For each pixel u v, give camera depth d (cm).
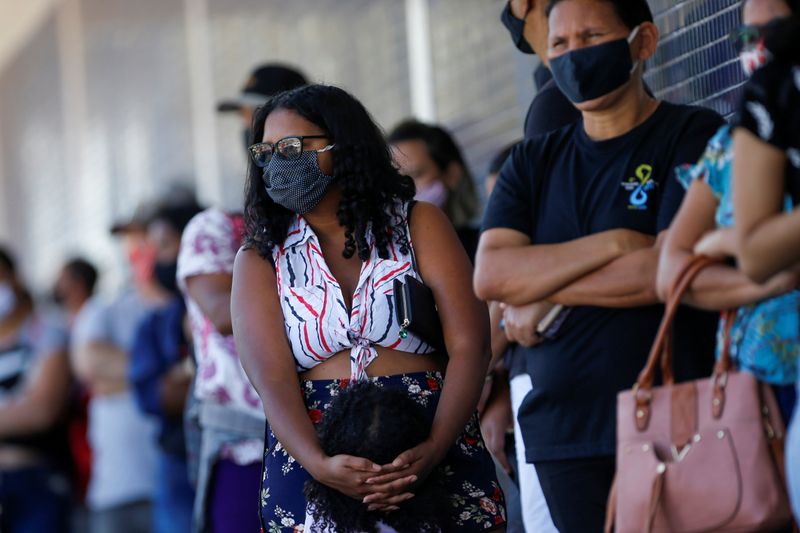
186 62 2414
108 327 1706
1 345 1847
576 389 767
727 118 1007
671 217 754
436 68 1645
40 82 3294
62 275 2038
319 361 798
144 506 1698
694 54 1054
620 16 779
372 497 743
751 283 648
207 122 2323
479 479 791
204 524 1068
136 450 1695
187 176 2427
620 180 778
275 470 796
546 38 958
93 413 1717
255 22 2158
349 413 748
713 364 746
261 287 816
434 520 757
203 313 1049
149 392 1372
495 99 1495
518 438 898
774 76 624
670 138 777
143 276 1684
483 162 1526
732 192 641
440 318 805
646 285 738
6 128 3644
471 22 1547
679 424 659
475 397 781
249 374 802
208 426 1058
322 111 809
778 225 612
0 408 1802
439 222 823
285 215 830
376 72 1812
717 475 642
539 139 823
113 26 2772
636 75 789
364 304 792
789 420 661
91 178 2972
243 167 2164
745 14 678
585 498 768
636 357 752
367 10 1820
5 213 3709
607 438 755
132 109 2698
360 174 805
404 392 766
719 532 641
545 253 770
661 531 652
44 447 1814
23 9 3425
